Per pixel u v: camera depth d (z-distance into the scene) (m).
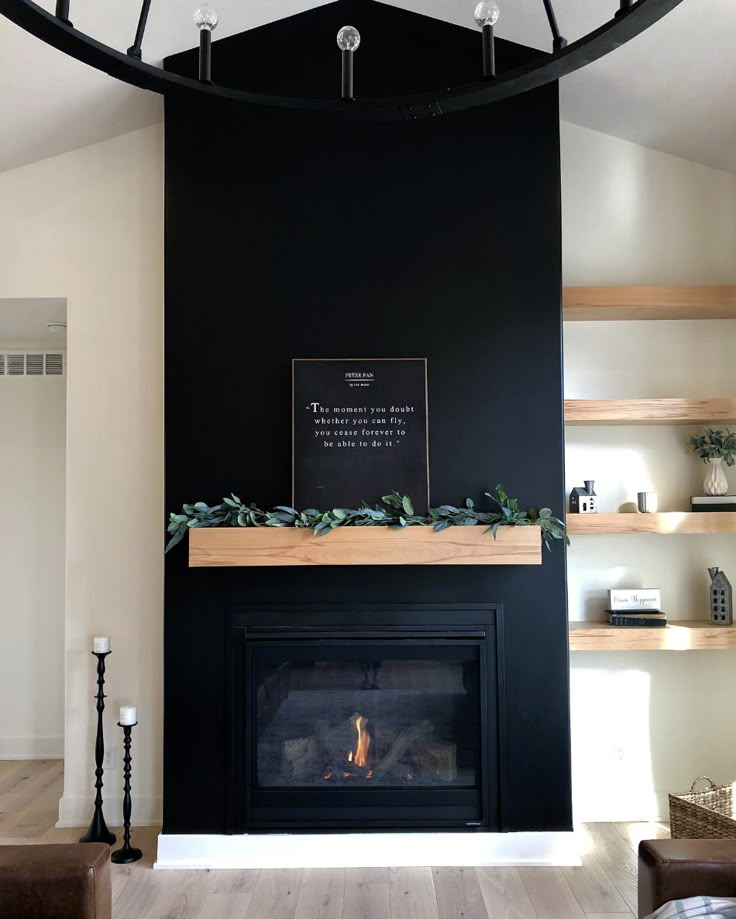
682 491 3.80
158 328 3.79
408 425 3.32
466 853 3.24
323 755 3.32
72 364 3.80
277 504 3.34
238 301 3.39
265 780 3.31
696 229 3.84
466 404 3.36
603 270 3.84
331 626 3.30
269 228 3.41
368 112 1.76
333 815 3.27
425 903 2.89
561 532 3.21
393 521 3.22
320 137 3.44
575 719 3.75
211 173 3.42
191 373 3.37
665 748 3.74
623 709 3.75
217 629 3.31
